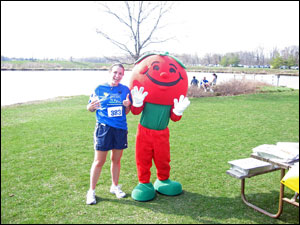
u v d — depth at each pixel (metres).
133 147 6.02
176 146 6.04
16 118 9.38
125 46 15.46
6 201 3.52
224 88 18.08
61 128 7.77
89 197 3.46
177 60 3.71
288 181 2.79
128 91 3.55
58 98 16.03
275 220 3.07
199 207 3.37
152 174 4.52
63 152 5.61
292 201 2.92
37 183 4.09
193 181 4.20
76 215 3.17
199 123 8.45
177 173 4.52
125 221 3.04
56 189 3.88
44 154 5.48
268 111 10.65
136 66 3.68
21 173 4.48
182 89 3.63
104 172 4.55
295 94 16.70
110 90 3.42
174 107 3.56
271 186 4.02
